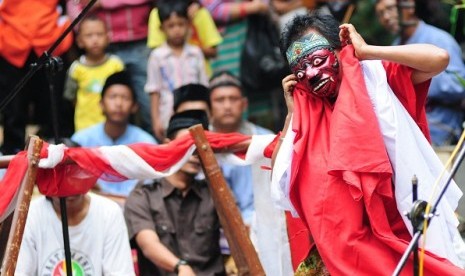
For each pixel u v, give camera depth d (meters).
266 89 15.30
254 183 9.96
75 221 10.56
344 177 8.12
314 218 8.30
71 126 15.30
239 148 9.60
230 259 11.86
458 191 8.45
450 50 13.70
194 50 14.85
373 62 8.42
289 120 8.76
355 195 8.15
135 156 9.35
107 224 10.66
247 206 12.72
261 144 9.55
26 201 8.91
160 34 14.93
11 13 14.82
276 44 15.33
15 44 14.78
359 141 8.15
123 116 13.67
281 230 9.89
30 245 10.52
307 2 15.25
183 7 14.70
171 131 11.60
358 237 8.20
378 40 14.12
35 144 9.02
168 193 11.41
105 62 14.97
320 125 8.51
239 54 15.42
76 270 10.50
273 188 8.58
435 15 14.32
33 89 15.14
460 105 13.58
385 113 8.27
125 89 13.69
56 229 10.55
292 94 8.73
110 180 9.42
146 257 11.30
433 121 13.58
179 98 12.83
